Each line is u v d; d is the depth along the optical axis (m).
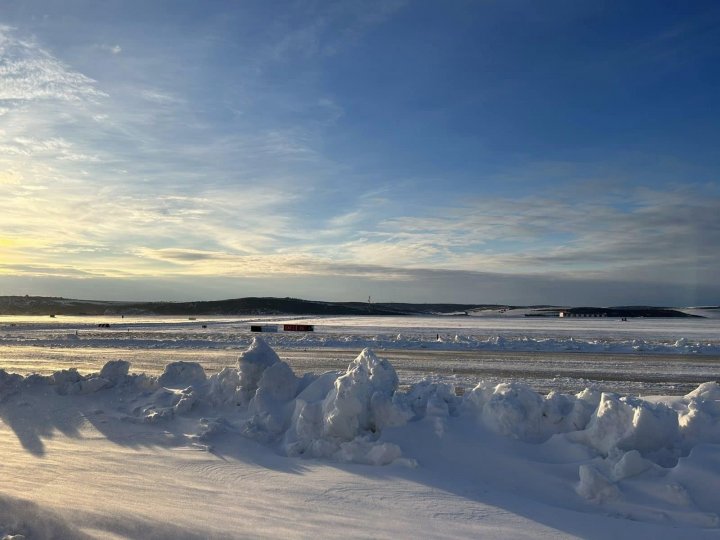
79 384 8.53
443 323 82.00
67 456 6.29
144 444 6.64
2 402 8.16
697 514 4.39
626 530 4.16
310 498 4.91
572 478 5.12
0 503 5.03
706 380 14.96
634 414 5.49
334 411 6.29
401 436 6.14
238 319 102.56
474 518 4.41
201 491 5.16
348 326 65.56
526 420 6.11
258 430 6.83
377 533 4.17
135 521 4.54
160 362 19.72
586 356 22.27
